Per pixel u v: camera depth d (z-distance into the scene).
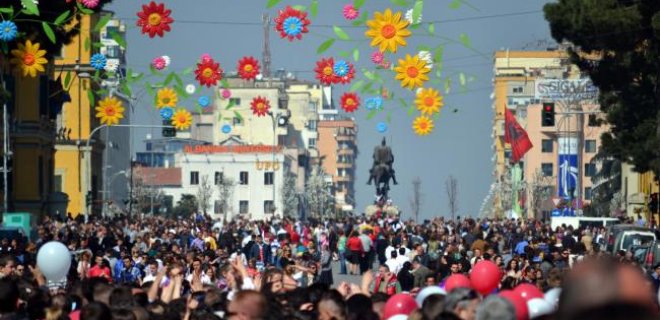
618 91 101.75
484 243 66.88
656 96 96.69
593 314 5.99
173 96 50.00
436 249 87.62
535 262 56.91
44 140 132.38
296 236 101.88
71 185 161.50
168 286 32.16
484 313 15.70
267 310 17.84
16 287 22.78
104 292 26.78
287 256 65.69
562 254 63.91
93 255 58.97
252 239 84.62
